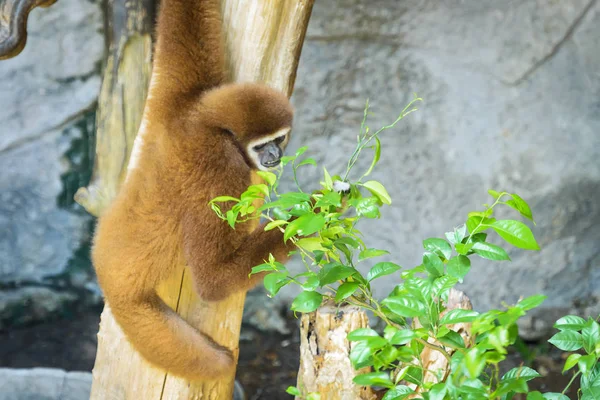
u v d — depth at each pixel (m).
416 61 9.70
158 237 4.79
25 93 9.95
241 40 4.76
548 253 9.73
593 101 9.59
